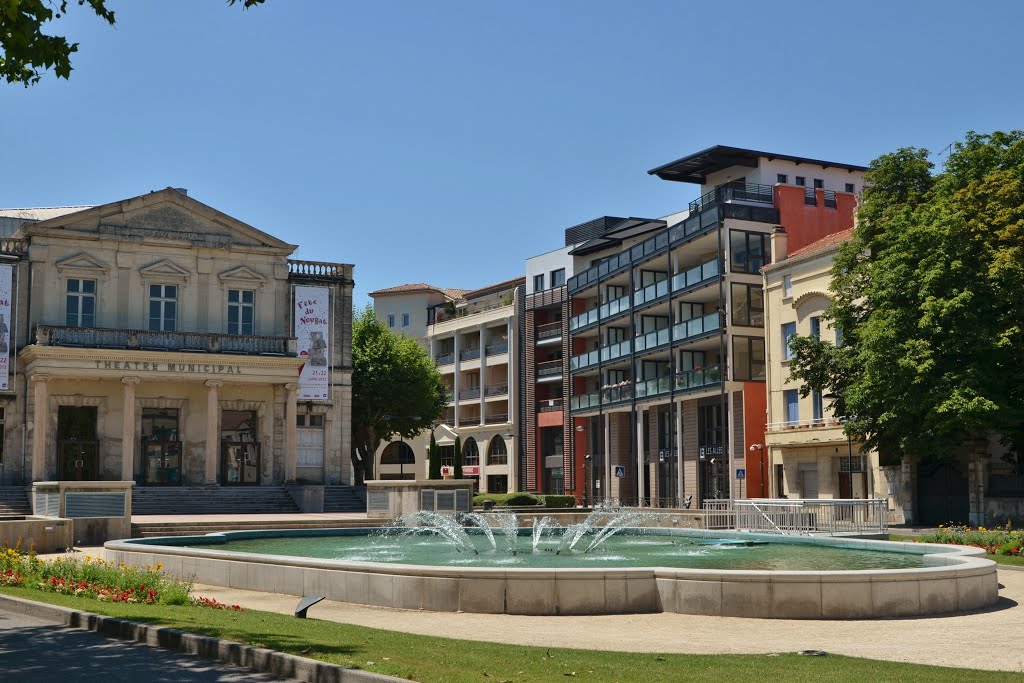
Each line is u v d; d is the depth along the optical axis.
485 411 92.00
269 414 61.56
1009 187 39.56
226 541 31.58
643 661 12.16
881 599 17.70
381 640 13.15
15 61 15.20
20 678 11.11
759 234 61.53
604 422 76.00
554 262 86.94
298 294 63.62
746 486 58.44
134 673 11.51
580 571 18.09
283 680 11.16
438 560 25.38
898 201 44.81
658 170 68.94
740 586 17.70
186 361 57.25
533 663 11.62
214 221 61.84
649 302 69.19
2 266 56.75
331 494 60.44
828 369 45.53
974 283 39.12
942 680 10.84
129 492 38.66
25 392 56.59
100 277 58.94
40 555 31.78
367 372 72.81
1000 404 38.62
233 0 13.38
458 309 101.25
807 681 10.66
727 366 59.62
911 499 46.88
